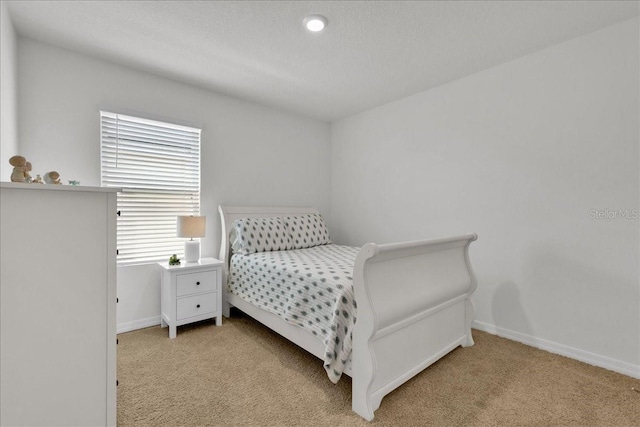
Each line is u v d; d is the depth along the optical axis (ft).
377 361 5.27
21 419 3.22
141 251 9.07
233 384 6.04
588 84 7.04
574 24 6.66
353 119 12.92
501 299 8.51
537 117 7.82
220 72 9.00
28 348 3.24
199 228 9.04
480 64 8.48
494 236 8.65
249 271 8.70
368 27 6.75
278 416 5.10
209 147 10.32
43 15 6.41
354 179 12.92
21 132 7.21
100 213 3.60
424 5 6.01
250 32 6.98
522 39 7.25
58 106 7.68
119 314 8.63
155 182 9.33
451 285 7.00
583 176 7.15
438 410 5.27
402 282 5.78
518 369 6.68
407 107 10.87
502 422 4.98
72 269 3.44
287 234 10.60
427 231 10.30
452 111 9.57
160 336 8.38
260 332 8.71
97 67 8.21
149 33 7.06
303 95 10.77
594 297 7.02
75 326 3.47
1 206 3.10
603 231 6.90
